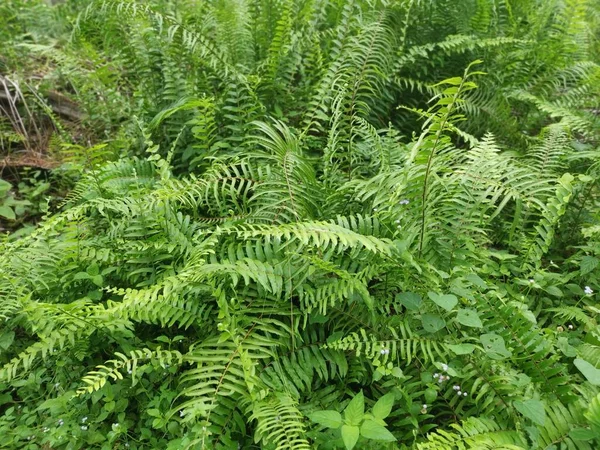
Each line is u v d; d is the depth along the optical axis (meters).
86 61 5.54
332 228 2.38
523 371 2.35
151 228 3.06
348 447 1.86
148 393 2.57
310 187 3.15
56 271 3.06
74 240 3.06
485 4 4.63
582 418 2.14
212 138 3.76
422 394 2.43
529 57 4.71
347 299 2.67
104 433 2.51
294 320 2.62
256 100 3.76
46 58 6.20
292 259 2.67
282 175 3.08
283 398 2.24
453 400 2.35
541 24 5.11
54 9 6.67
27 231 3.79
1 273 2.82
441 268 2.72
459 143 4.59
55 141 4.84
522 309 2.50
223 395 2.23
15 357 2.75
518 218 2.90
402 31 4.28
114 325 2.59
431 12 4.60
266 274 2.50
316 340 2.59
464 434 2.04
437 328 2.36
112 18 4.30
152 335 2.87
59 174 4.63
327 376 2.45
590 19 6.45
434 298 2.24
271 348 2.45
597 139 4.10
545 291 2.91
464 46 4.39
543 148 3.54
